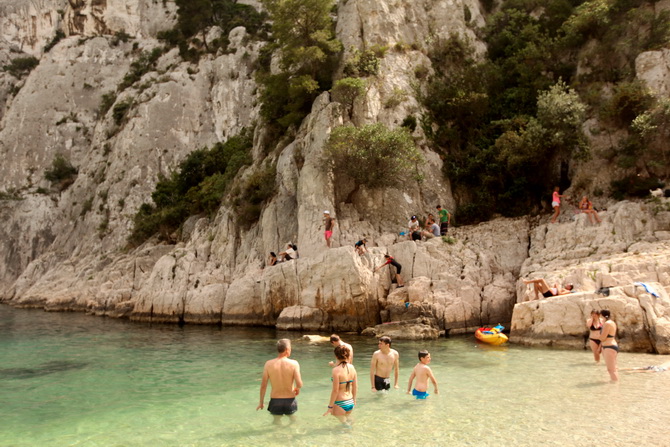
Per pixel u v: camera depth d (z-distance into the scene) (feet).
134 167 173.27
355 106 87.51
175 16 223.51
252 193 91.09
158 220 126.82
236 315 77.97
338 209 80.38
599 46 87.56
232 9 213.87
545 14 104.22
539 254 66.23
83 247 162.30
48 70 222.28
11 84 233.76
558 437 23.77
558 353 46.50
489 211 83.46
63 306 122.31
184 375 42.60
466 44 102.83
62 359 51.55
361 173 78.64
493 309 64.08
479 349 50.57
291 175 85.25
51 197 195.31
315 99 90.38
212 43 199.52
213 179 119.85
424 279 65.05
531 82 93.09
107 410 31.91
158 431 27.14
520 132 82.79
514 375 37.78
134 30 227.40
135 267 108.68
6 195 196.03
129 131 180.75
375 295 66.23
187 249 95.86
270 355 51.24
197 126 184.55
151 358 51.08
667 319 45.01
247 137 133.28
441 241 69.87
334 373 28.55
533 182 82.17
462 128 94.32
